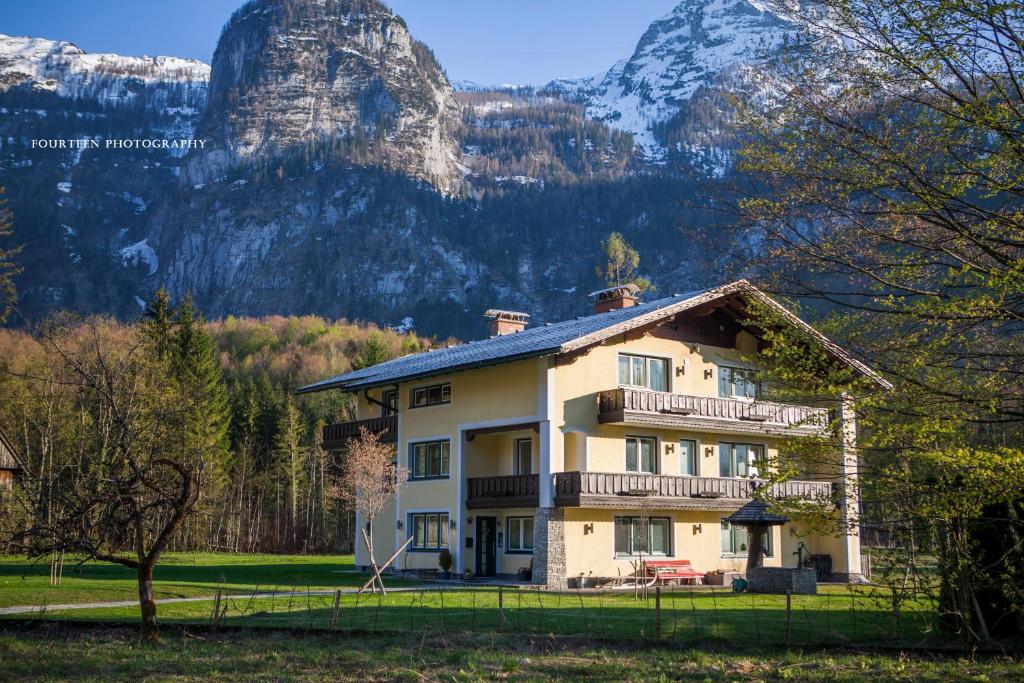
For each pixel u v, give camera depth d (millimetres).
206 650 17375
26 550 17953
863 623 20328
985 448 15016
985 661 15594
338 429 47562
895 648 16641
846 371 15852
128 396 28062
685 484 37344
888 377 15906
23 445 39156
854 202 15641
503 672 15172
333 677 15047
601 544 36250
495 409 37719
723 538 40031
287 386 113062
